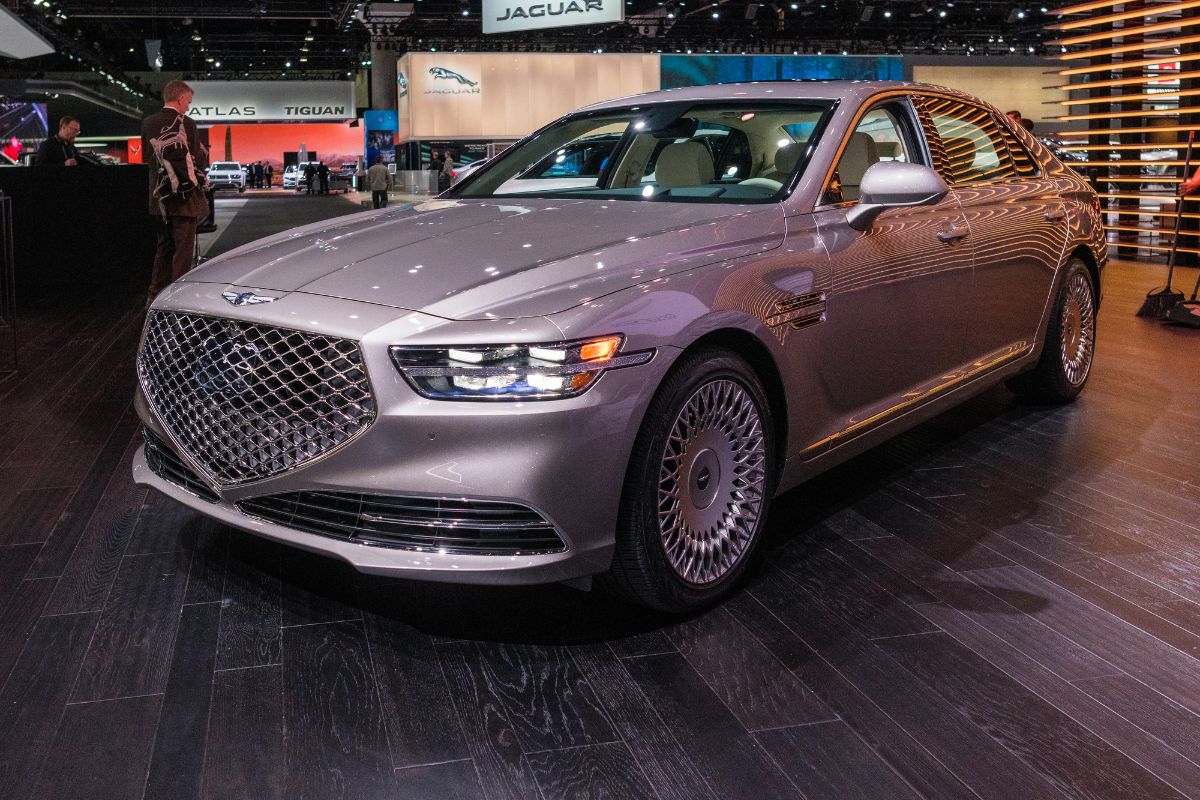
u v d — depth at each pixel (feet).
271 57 163.73
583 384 7.06
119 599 8.54
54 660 7.52
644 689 7.17
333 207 90.43
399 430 7.07
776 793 6.01
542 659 7.60
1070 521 10.32
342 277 7.97
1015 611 8.37
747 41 148.05
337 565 9.28
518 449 7.00
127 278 31.37
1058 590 8.77
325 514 7.61
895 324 10.03
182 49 155.43
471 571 7.19
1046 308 13.38
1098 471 11.84
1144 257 34.65
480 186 11.68
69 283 30.09
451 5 126.93
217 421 7.92
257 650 7.70
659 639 7.90
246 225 61.62
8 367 17.60
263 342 7.57
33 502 10.84
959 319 11.24
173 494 8.59
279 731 6.64
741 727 6.70
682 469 7.89
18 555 9.44
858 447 9.98
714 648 7.75
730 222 8.79
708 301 7.88
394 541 7.35
